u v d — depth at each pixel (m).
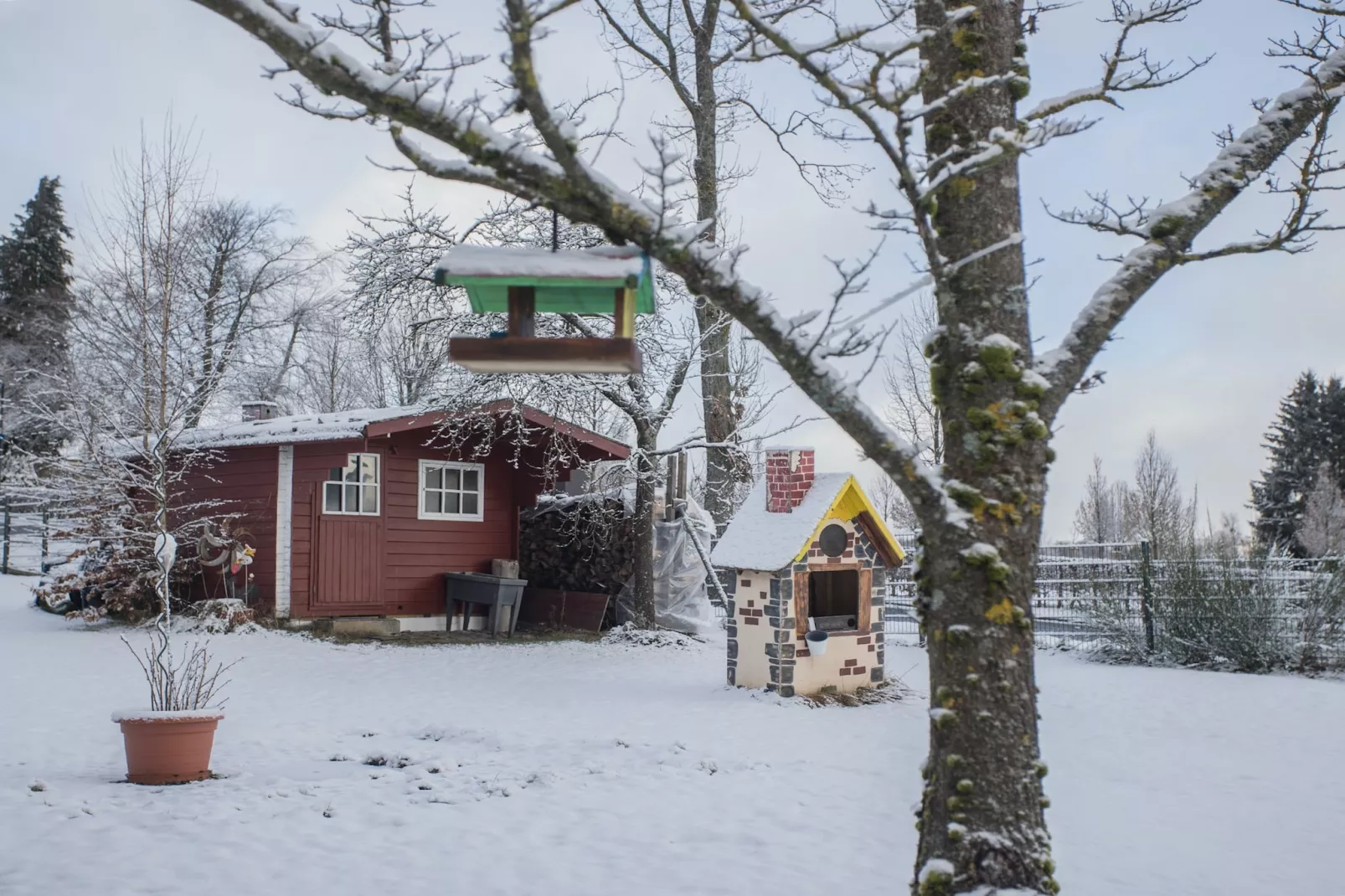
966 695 3.52
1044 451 3.66
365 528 16.69
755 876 5.29
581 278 3.51
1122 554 18.89
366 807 6.50
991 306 3.67
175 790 6.86
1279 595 14.25
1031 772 3.51
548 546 19.12
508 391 16.41
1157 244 3.81
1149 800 7.07
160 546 8.09
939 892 3.44
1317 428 43.62
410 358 28.34
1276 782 7.59
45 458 17.19
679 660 14.48
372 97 3.03
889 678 12.30
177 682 11.02
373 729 9.20
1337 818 6.57
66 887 4.93
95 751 8.09
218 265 29.67
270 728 9.18
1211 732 9.60
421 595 17.31
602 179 3.21
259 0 2.95
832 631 11.81
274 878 5.16
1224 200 3.87
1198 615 14.48
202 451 16.64
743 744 8.72
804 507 11.61
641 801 6.76
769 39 3.22
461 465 17.95
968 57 3.78
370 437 15.44
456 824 6.17
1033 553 3.62
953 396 3.69
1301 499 42.44
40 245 37.28
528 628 17.81
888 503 35.56
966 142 3.73
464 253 3.60
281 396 32.34
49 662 12.40
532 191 3.21
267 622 15.52
